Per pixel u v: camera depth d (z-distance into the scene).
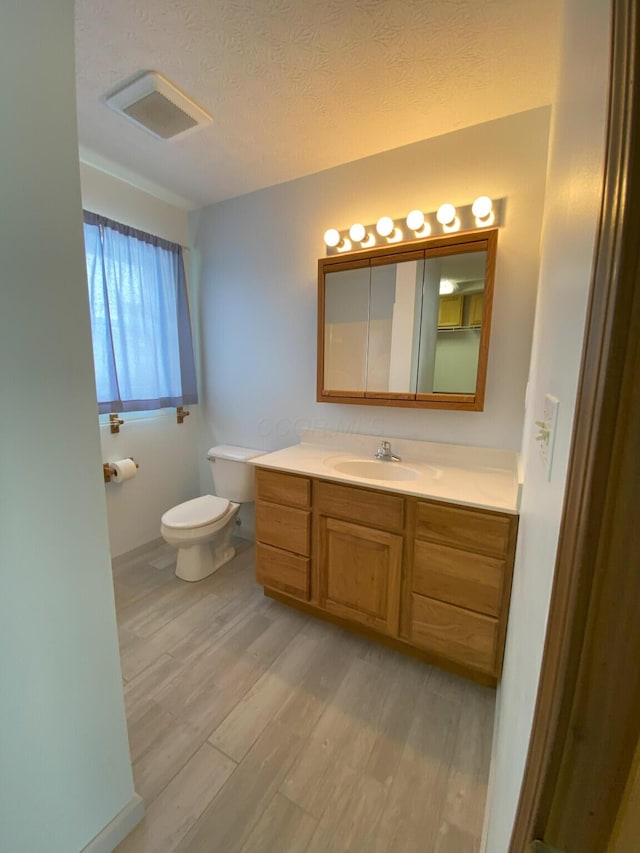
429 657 1.61
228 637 1.77
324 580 1.78
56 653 0.84
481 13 1.09
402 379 1.90
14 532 0.75
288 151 1.83
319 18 1.12
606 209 0.28
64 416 0.81
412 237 1.81
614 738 0.31
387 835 1.01
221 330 2.60
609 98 0.29
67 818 0.89
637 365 0.26
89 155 1.88
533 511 0.82
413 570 1.53
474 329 1.69
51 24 0.71
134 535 2.50
